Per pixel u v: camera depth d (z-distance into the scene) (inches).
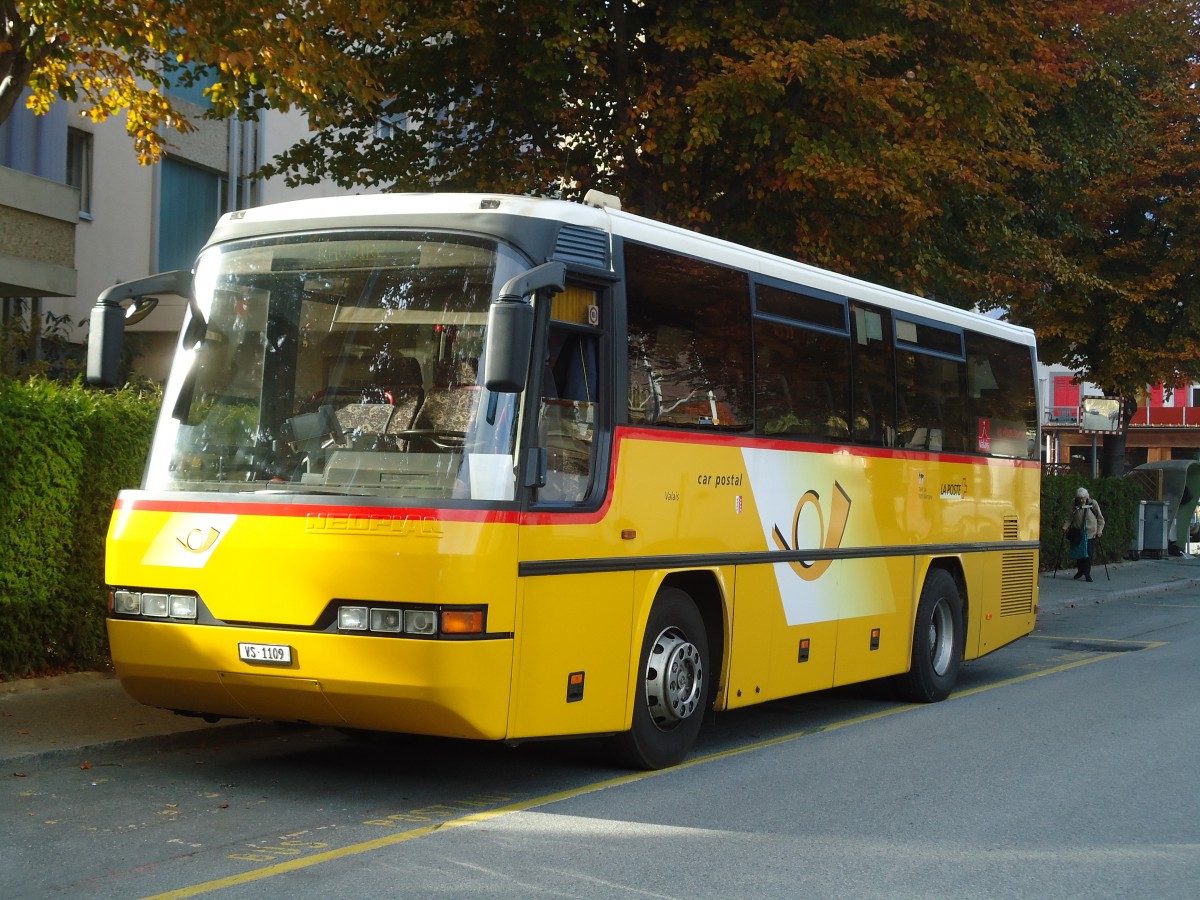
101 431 423.2
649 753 336.5
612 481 312.3
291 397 296.8
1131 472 1520.7
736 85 596.7
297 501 280.7
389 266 297.7
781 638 386.0
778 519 384.8
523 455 284.7
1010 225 934.4
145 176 993.5
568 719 298.8
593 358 313.4
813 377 409.1
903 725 432.8
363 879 232.2
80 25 429.7
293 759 343.3
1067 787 331.6
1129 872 253.9
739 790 320.8
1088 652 673.6
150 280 311.7
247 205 1097.4
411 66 665.6
